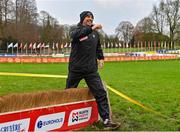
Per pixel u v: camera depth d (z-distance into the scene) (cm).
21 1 9575
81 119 768
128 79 2180
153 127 786
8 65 4559
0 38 9075
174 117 909
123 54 7956
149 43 10462
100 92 766
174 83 1875
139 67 4084
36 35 9750
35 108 665
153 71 3183
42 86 1697
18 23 9444
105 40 10988
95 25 722
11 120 624
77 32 732
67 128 733
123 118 877
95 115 803
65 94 725
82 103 766
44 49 8938
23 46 9169
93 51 766
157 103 1133
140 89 1554
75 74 768
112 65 4700
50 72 3069
